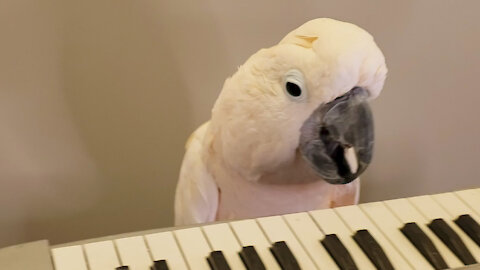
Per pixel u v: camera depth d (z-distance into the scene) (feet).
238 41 3.49
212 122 2.89
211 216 3.05
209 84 3.55
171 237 2.02
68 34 3.28
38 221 3.65
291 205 2.96
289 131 2.58
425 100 3.94
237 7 3.41
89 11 3.26
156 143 3.63
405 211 2.15
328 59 2.39
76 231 3.73
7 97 3.33
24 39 3.24
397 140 4.01
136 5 3.29
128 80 3.44
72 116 3.45
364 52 2.42
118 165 3.63
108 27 3.31
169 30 3.38
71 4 3.22
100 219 3.74
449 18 3.75
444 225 2.05
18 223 3.63
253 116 2.62
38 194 3.59
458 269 1.89
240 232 2.05
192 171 3.00
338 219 2.11
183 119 3.60
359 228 2.06
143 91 3.49
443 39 3.80
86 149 3.55
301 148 2.65
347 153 2.72
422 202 2.20
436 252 1.94
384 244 1.99
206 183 2.98
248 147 2.69
